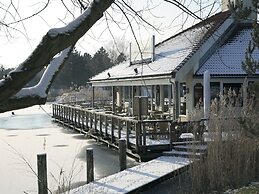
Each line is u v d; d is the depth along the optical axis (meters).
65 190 7.86
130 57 25.69
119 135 16.89
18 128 29.69
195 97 18.75
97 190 9.59
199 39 20.03
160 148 13.96
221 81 18.55
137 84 21.47
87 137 22.78
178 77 17.78
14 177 12.91
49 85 2.23
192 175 10.08
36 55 2.05
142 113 14.71
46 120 37.31
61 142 21.22
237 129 10.76
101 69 54.72
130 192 9.45
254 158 10.84
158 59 22.02
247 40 21.05
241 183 10.48
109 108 26.53
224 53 20.09
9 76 2.02
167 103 23.00
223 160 10.36
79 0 3.22
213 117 10.84
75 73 57.97
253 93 9.69
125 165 12.43
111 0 2.32
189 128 13.94
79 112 26.38
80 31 2.19
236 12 9.34
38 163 9.61
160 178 10.44
